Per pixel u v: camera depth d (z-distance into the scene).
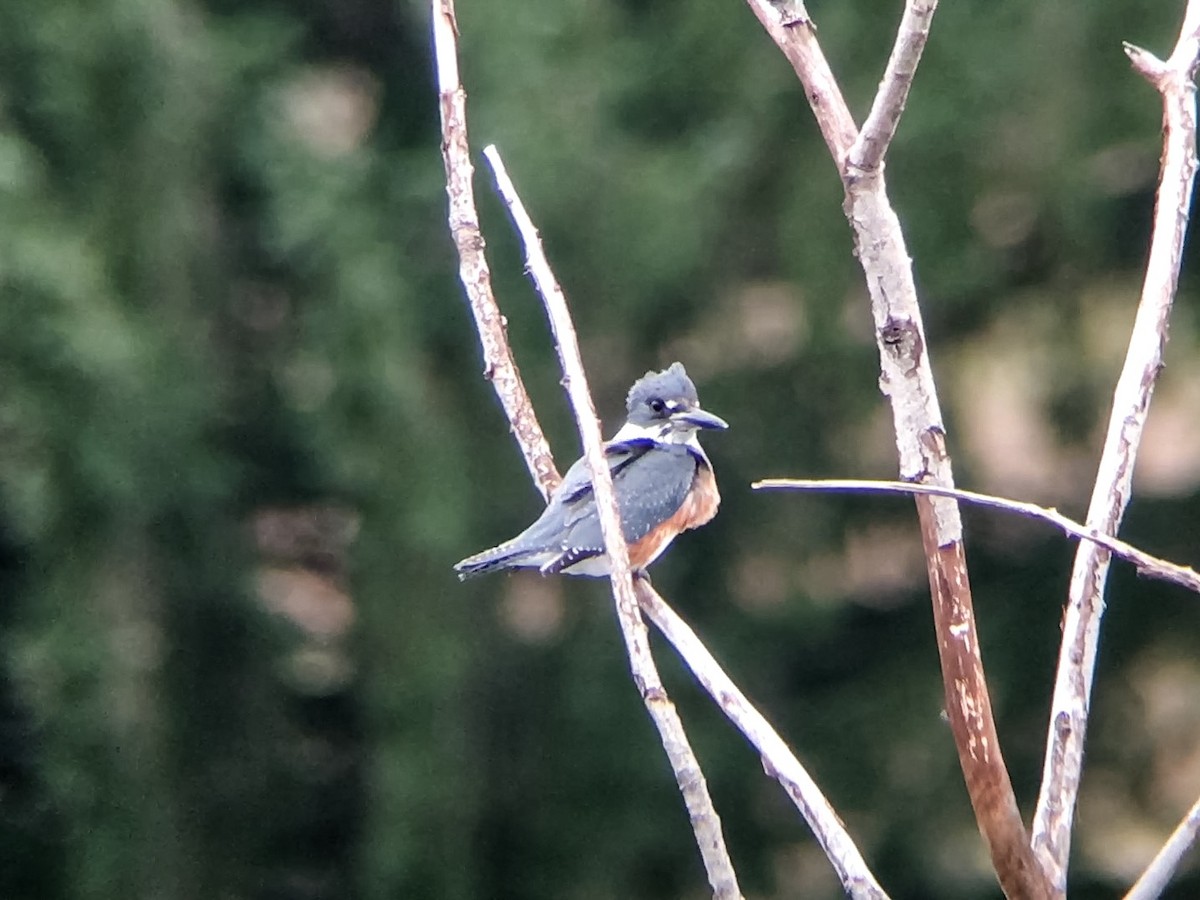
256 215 13.20
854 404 13.28
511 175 12.79
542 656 13.90
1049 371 13.56
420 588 13.09
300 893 13.62
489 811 13.85
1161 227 5.11
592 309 13.02
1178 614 14.13
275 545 13.76
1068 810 4.68
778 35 5.20
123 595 12.10
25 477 11.30
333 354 12.84
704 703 13.98
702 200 12.86
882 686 14.34
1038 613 14.00
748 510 13.69
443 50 6.07
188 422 12.20
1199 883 14.23
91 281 11.34
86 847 12.01
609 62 13.09
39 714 11.84
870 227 4.85
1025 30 12.57
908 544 14.14
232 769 13.16
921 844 14.16
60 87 11.73
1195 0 5.36
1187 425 14.00
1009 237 13.22
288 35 13.42
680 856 14.01
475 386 13.51
